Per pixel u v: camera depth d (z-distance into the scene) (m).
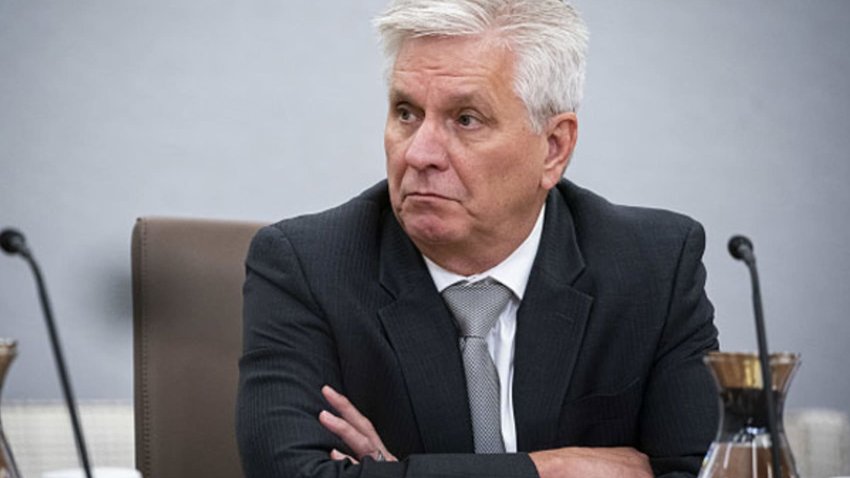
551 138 7.12
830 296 14.24
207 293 7.84
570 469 6.80
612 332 7.41
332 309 7.19
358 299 7.24
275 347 7.13
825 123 14.22
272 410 6.91
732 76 13.96
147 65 12.33
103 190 12.19
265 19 12.62
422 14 6.53
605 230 7.65
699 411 7.34
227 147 12.54
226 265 7.93
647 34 13.70
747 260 4.66
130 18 12.27
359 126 12.91
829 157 14.23
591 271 7.45
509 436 7.14
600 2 13.56
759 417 4.57
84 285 12.05
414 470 6.36
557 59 6.86
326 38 12.79
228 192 12.55
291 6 12.68
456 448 7.08
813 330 14.20
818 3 14.18
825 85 14.22
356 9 12.86
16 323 11.82
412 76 6.62
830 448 10.81
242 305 7.91
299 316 7.19
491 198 6.77
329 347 7.19
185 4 12.41
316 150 12.79
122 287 12.16
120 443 9.48
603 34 13.58
